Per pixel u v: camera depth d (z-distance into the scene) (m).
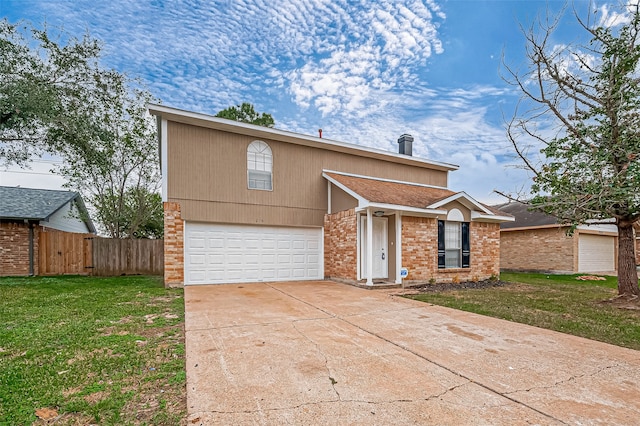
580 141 7.32
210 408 2.70
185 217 9.91
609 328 5.33
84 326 5.11
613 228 17.70
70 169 15.60
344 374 3.42
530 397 2.96
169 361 3.73
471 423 2.53
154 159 16.55
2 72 10.58
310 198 12.02
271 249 11.29
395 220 10.64
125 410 2.69
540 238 16.86
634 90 6.91
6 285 9.79
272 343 4.41
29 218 12.65
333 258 11.82
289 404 2.78
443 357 3.96
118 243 13.20
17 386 3.07
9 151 12.33
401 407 2.76
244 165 10.92
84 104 12.52
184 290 8.95
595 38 7.26
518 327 5.39
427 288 9.93
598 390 3.12
